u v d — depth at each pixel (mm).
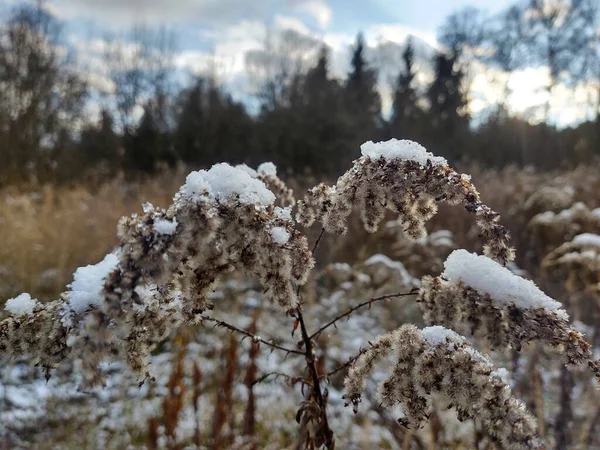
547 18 27625
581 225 6113
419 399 1152
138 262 955
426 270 5703
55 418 3330
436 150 24891
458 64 30922
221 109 23984
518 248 6176
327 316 5008
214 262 1134
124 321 1019
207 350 4027
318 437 1325
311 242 2789
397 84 31203
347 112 22562
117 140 23344
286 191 2045
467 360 1116
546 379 3158
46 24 19281
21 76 18078
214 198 1132
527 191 8320
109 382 3842
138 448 3010
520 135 24516
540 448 1020
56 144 19203
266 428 3119
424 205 1327
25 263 5387
